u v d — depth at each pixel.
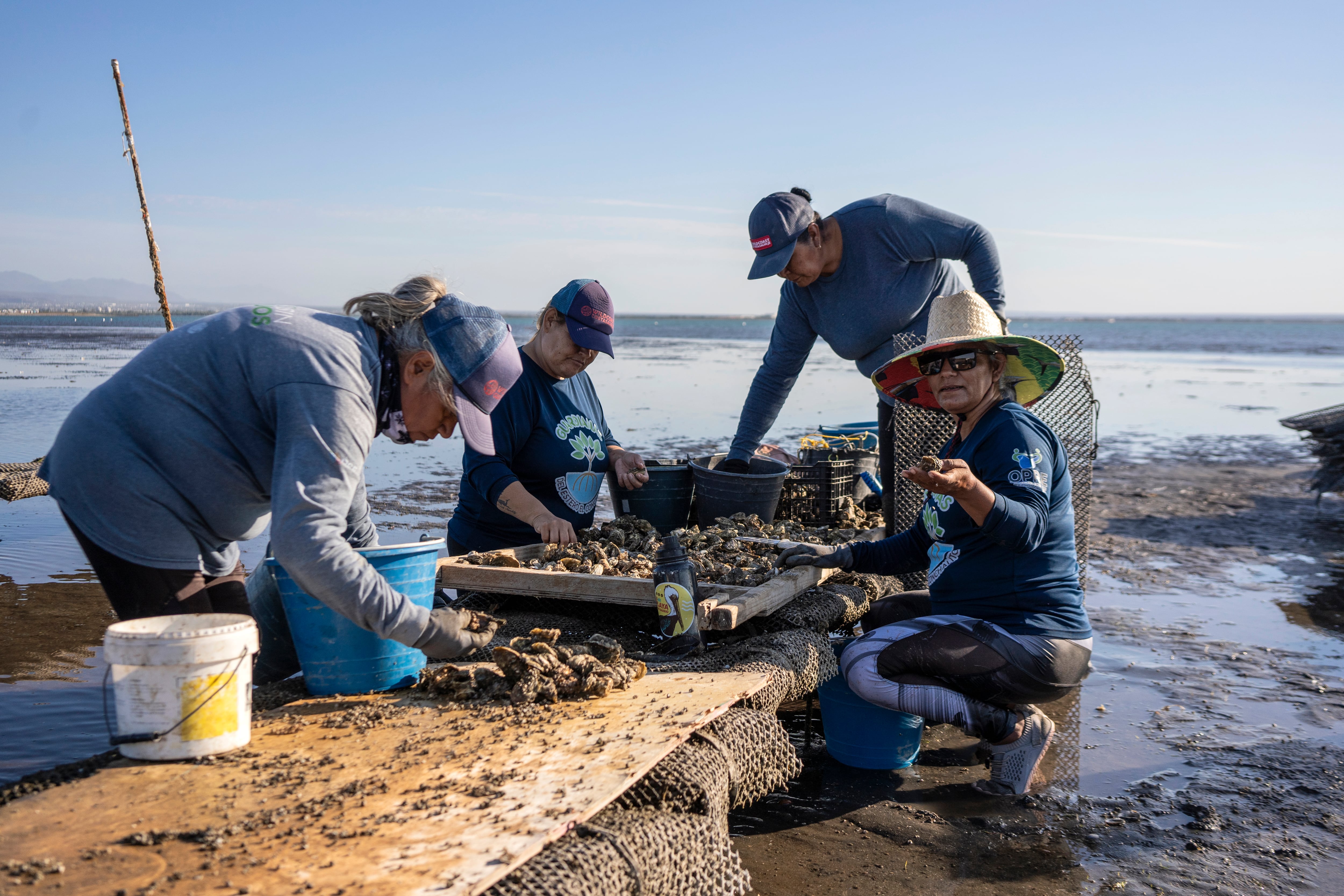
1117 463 14.21
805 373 31.70
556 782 2.06
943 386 3.60
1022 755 3.47
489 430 2.72
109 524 2.45
